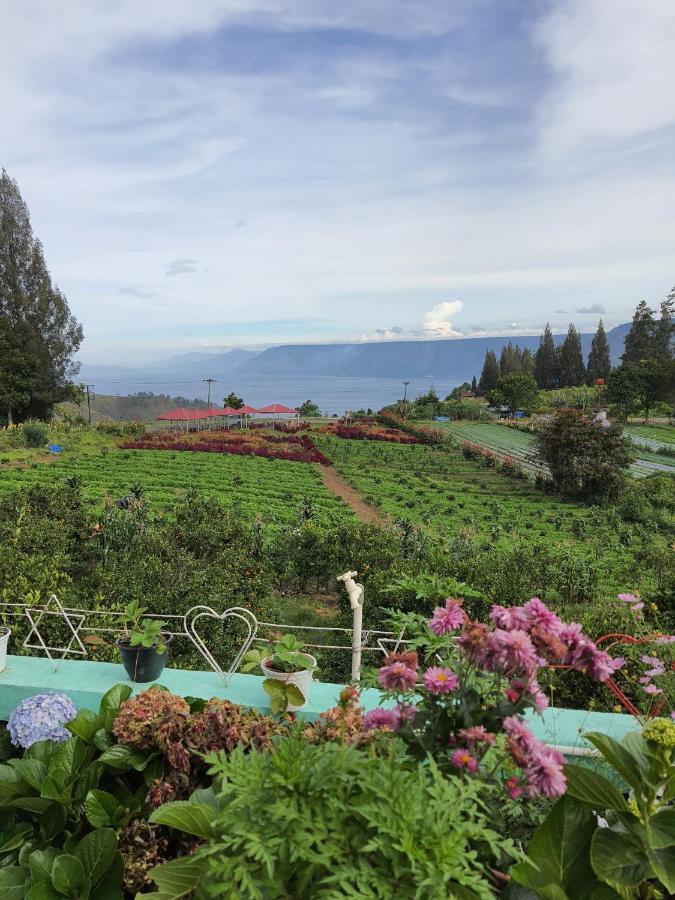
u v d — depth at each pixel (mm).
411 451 60312
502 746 2254
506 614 2221
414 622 2908
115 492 31938
